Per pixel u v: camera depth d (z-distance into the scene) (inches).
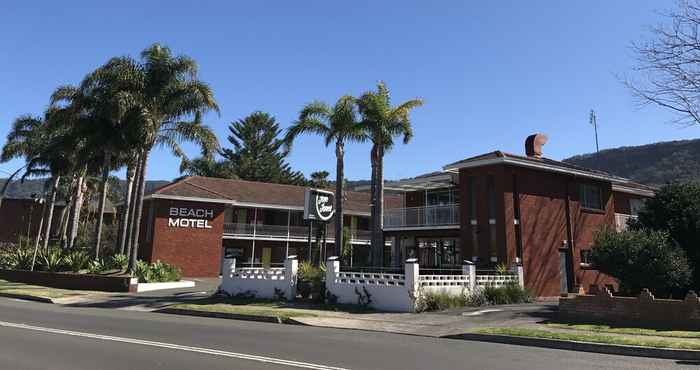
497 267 850.8
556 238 993.5
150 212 1501.0
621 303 550.6
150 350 370.6
